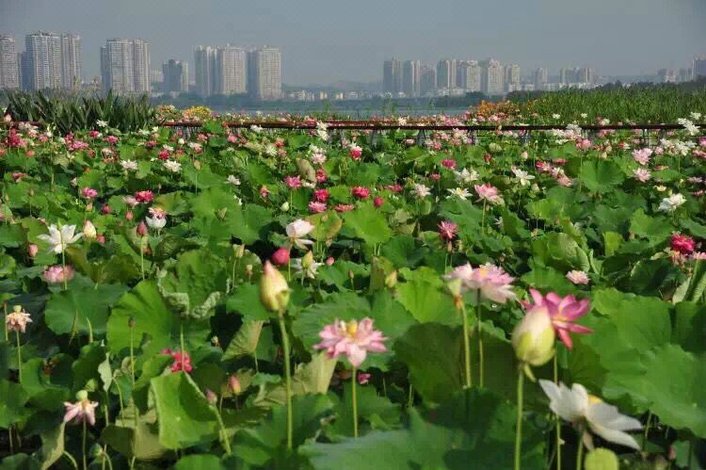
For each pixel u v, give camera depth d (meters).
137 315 2.83
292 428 2.00
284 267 3.52
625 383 2.19
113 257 3.79
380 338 1.88
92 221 5.42
